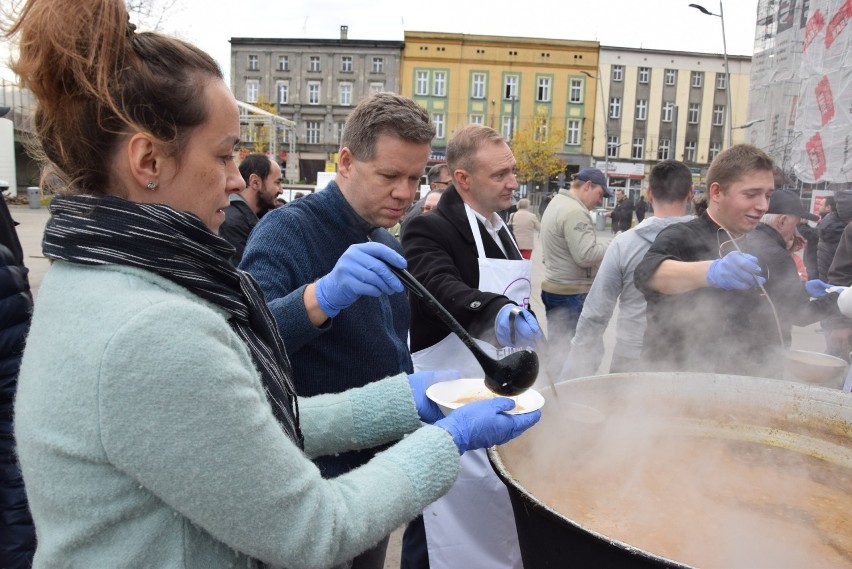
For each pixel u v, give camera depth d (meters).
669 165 2.83
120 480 0.69
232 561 0.78
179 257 0.75
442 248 2.04
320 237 1.54
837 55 6.68
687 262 1.90
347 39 37.06
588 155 37.12
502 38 36.31
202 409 0.67
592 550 0.90
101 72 0.70
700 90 36.84
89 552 0.72
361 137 1.51
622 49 36.25
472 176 2.08
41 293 0.74
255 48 37.78
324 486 0.79
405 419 1.17
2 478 1.86
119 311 0.67
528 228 6.71
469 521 1.92
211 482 0.68
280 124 13.29
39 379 0.69
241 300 0.88
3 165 18.47
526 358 1.18
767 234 2.33
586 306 2.89
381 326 1.58
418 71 36.97
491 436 0.99
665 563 0.81
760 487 1.36
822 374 1.81
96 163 0.75
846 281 3.62
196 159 0.79
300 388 1.51
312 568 0.75
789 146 9.30
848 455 1.44
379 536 0.82
